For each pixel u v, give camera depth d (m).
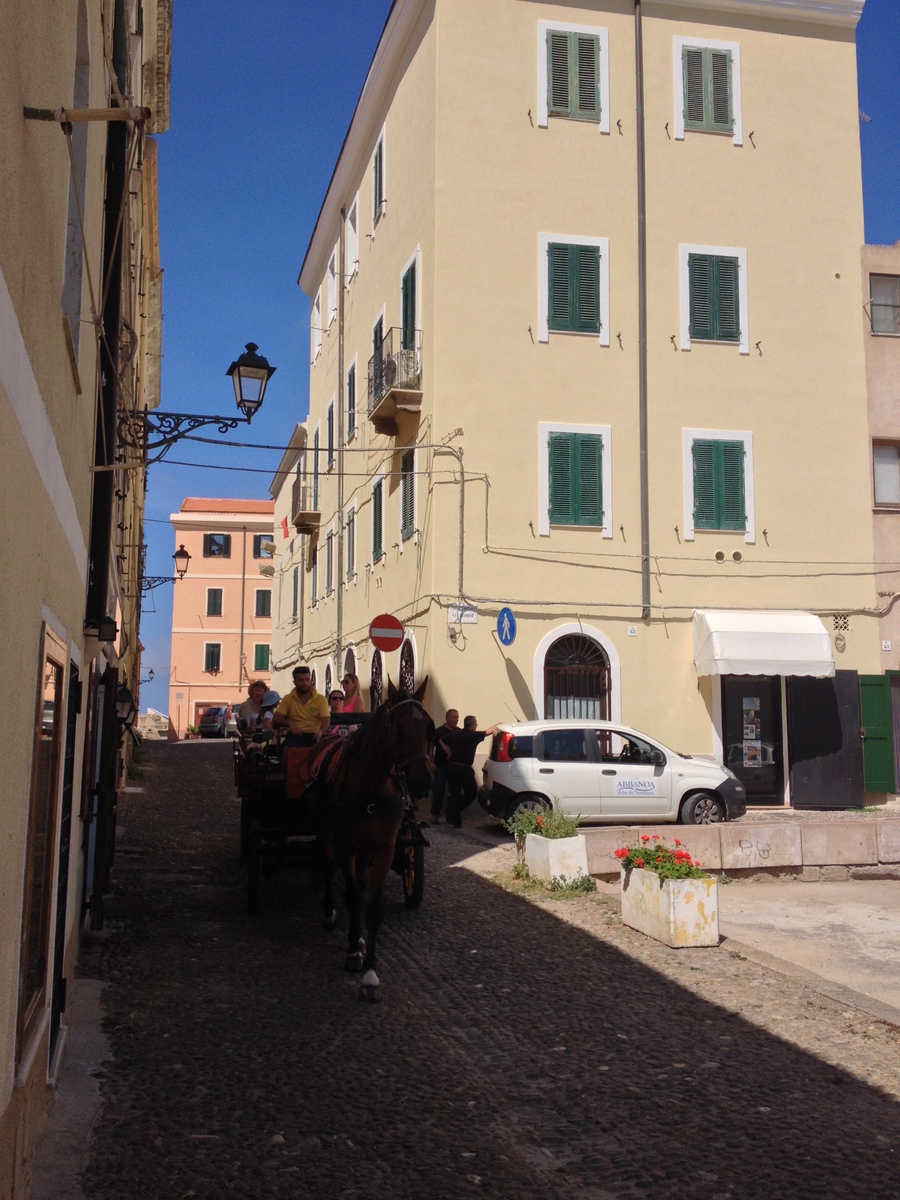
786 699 21.48
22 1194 4.52
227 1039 7.07
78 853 8.57
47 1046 5.55
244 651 62.31
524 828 13.41
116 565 13.96
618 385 21.50
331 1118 5.82
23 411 3.84
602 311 21.53
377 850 8.52
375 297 26.22
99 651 9.05
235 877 12.93
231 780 25.94
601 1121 5.85
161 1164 5.19
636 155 21.98
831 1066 6.77
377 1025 7.46
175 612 62.03
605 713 21.00
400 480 23.20
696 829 13.77
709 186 22.33
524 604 20.72
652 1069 6.69
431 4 21.72
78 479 6.72
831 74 23.20
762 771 21.42
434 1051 6.96
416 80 22.75
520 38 21.69
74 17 5.42
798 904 12.48
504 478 20.86
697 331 21.97
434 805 19.30
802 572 21.94
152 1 16.33
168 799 21.45
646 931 10.37
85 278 6.53
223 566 62.69
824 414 22.39
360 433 28.06
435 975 8.82
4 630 3.52
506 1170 5.22
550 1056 6.91
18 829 4.05
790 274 22.55
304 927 10.38
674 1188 5.05
